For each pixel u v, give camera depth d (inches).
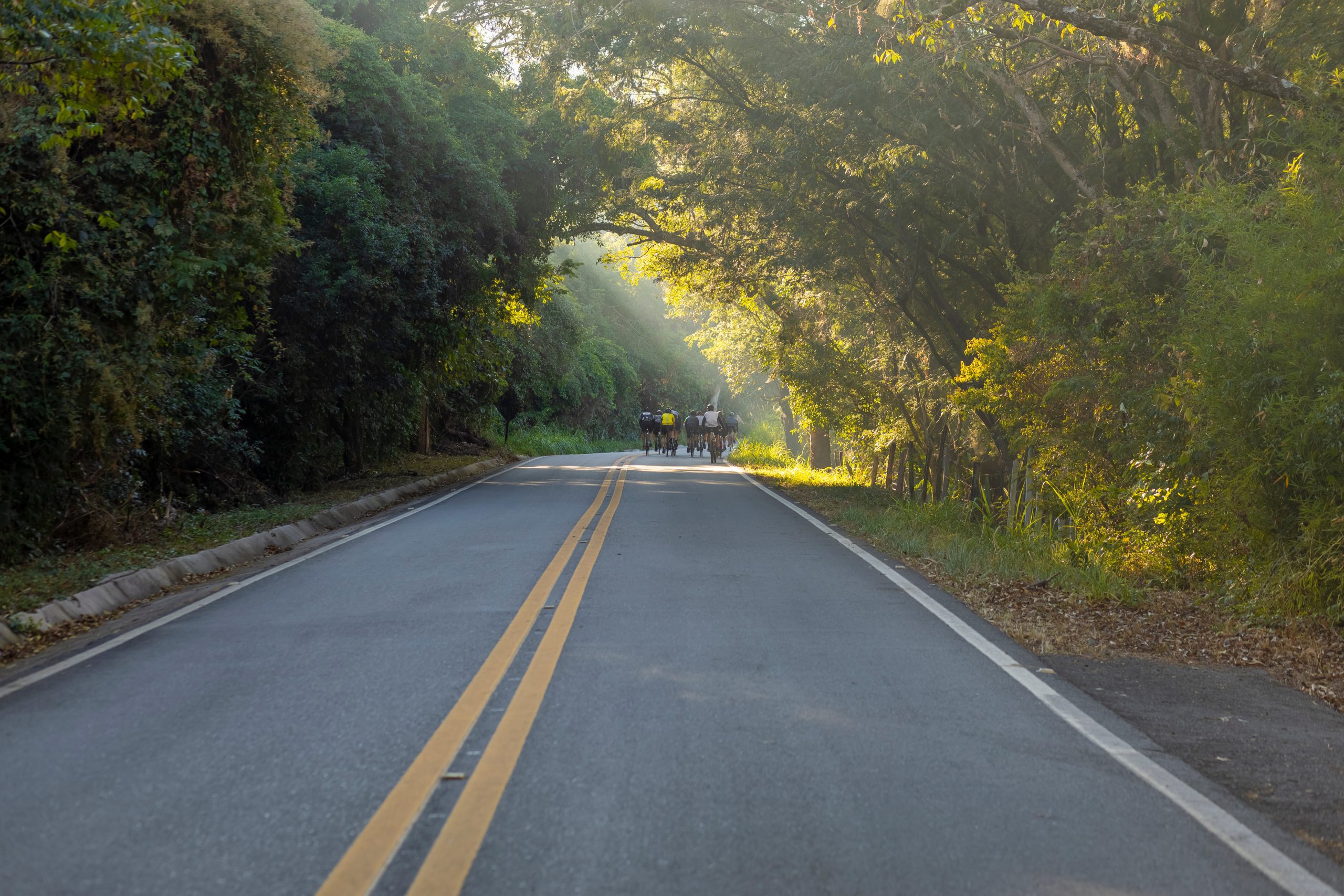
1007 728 216.1
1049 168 669.3
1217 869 149.6
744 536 548.4
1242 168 494.3
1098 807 172.6
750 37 730.8
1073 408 500.7
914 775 186.4
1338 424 313.9
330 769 188.4
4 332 406.3
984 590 390.6
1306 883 145.3
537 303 1375.5
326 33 765.3
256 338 664.4
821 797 175.0
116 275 438.9
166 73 335.0
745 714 222.8
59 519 470.6
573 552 474.0
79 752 199.8
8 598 343.3
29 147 402.9
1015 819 166.9
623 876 145.4
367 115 765.3
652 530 568.4
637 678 251.6
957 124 666.2
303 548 515.8
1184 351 413.4
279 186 602.2
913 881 144.3
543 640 291.3
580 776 184.2
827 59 674.2
